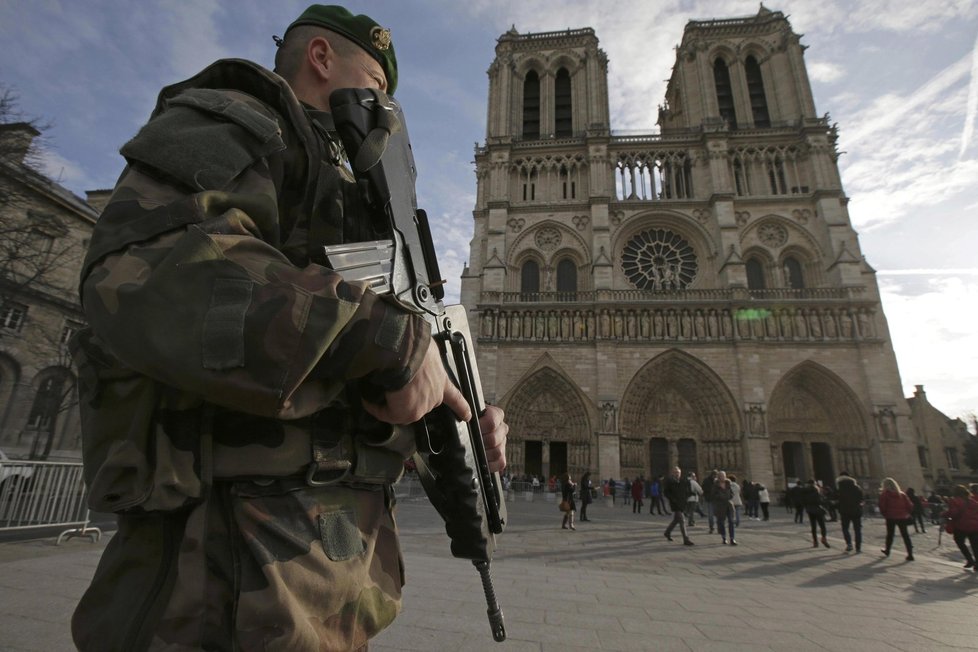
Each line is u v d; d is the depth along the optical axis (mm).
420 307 1901
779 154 53188
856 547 18328
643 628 6789
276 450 1236
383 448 1545
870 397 43062
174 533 1215
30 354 33531
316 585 1203
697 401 46406
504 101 58312
